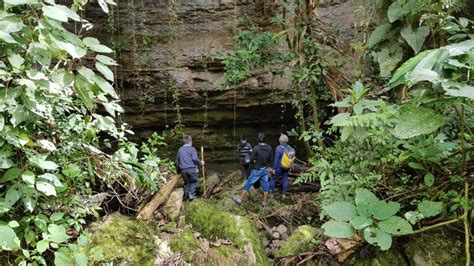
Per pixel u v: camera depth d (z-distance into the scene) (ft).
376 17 16.34
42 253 9.21
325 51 17.38
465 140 9.84
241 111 24.76
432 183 9.57
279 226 15.52
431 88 7.65
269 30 24.08
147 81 24.22
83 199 10.77
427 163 10.15
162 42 24.76
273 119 25.13
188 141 18.04
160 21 24.76
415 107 7.86
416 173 10.84
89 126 10.54
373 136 9.80
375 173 10.91
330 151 12.81
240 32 20.04
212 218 13.16
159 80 24.35
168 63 24.34
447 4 11.00
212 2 24.94
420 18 11.82
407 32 12.21
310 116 20.20
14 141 7.97
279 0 17.84
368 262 10.52
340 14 22.12
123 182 12.66
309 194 18.90
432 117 7.59
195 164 17.65
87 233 10.41
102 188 12.20
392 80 7.49
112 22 23.12
